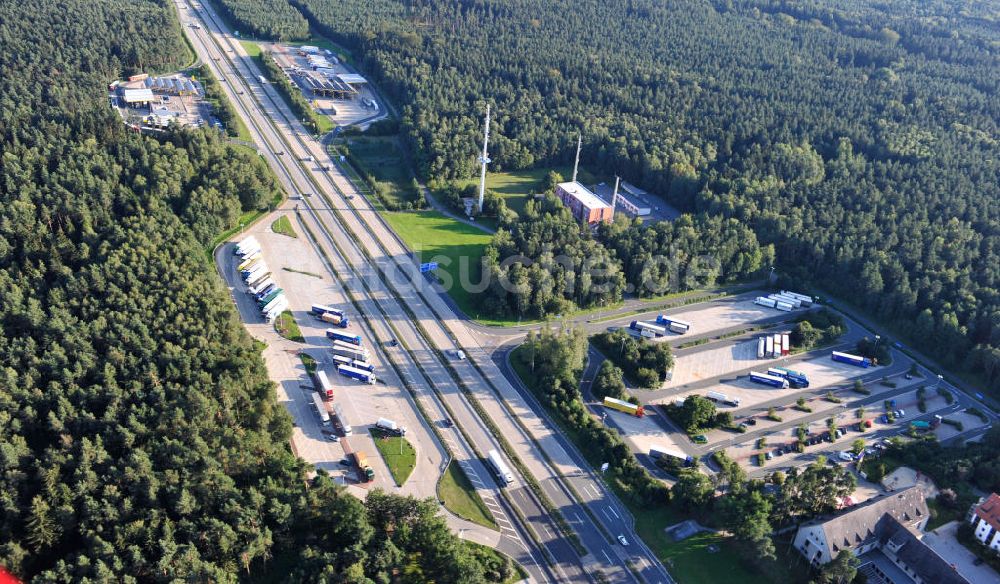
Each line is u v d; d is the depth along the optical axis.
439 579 146.00
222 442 166.00
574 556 160.00
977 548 166.25
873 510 162.75
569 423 197.50
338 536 153.38
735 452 193.38
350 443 185.75
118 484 150.62
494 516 168.62
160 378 182.25
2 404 164.38
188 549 138.12
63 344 186.25
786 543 164.25
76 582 133.50
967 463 183.75
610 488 179.25
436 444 188.62
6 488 147.00
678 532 167.88
